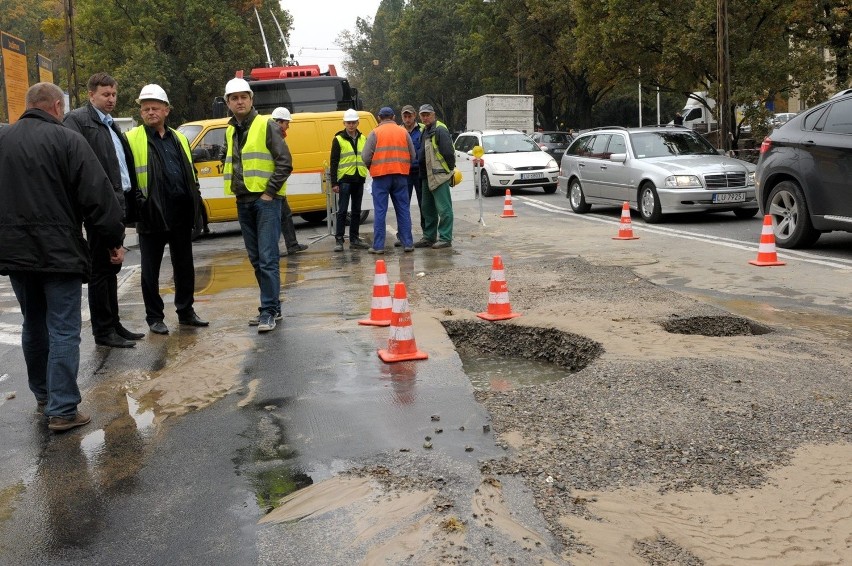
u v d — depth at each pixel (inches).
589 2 1154.0
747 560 116.5
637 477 143.2
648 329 249.1
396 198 469.7
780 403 177.0
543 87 1998.0
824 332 248.1
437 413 182.1
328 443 167.9
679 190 567.2
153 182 275.6
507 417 176.1
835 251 422.0
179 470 159.3
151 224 277.3
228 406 197.0
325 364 229.1
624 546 120.3
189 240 291.9
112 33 1836.9
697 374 198.4
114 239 198.4
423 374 215.0
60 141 188.2
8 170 184.9
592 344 238.1
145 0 1801.2
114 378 231.0
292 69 813.9
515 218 664.4
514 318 275.6
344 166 488.7
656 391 187.0
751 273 365.7
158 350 261.3
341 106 787.4
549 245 486.0
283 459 161.3
